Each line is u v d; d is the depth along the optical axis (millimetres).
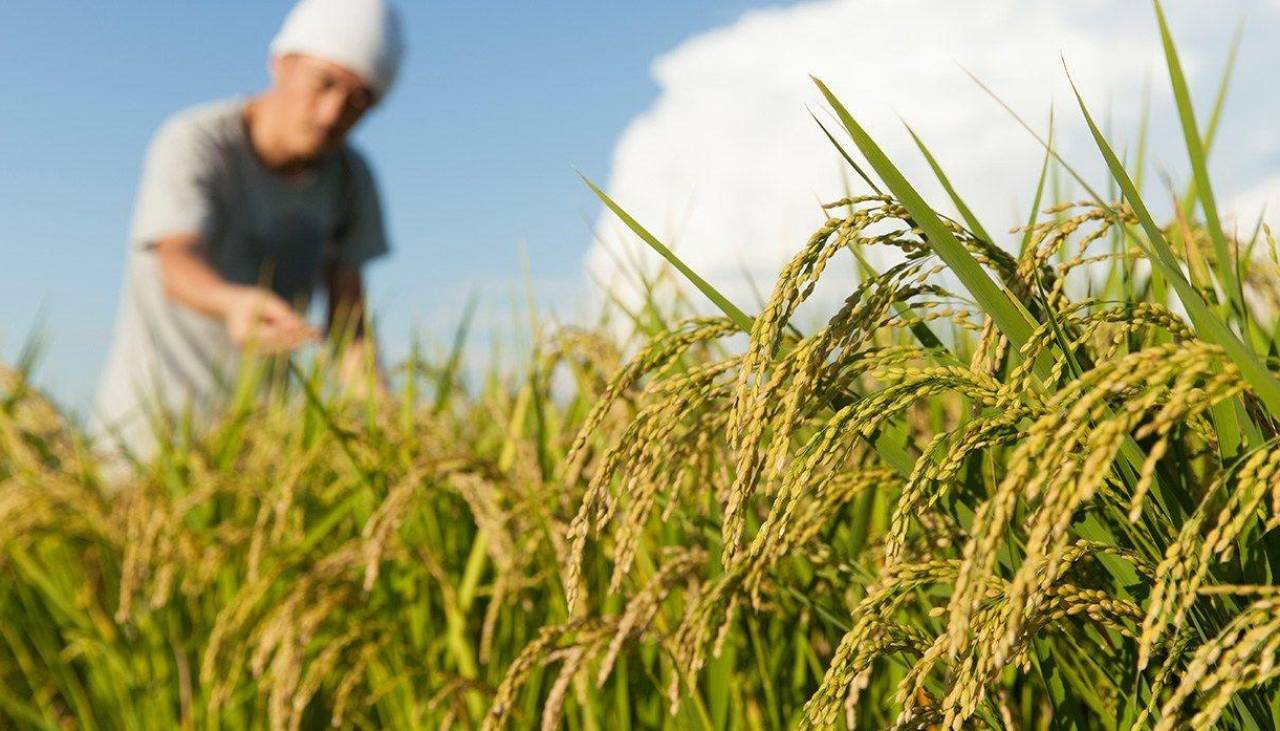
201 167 5547
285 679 1977
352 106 5918
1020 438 901
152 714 2861
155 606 2520
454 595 2174
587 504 959
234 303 4891
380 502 2314
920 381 896
